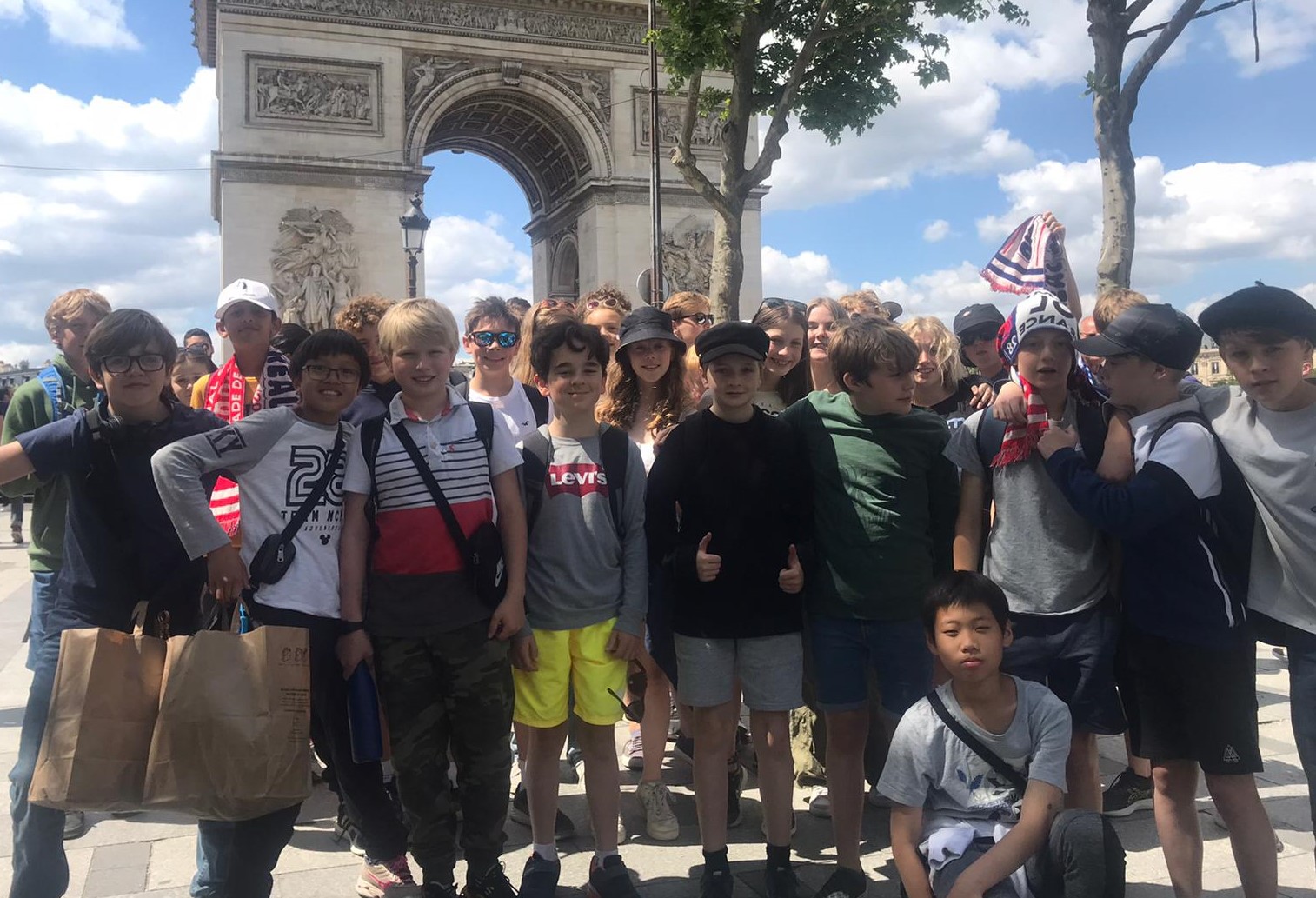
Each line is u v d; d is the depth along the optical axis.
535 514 5.93
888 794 4.93
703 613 5.81
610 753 5.93
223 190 36.56
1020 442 5.54
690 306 9.02
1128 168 12.80
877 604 5.84
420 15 39.41
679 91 22.62
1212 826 6.85
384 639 5.48
